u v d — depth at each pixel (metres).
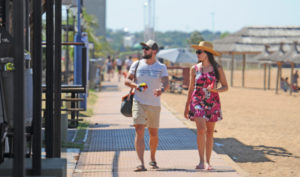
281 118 28.06
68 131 17.59
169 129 19.02
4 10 11.66
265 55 61.16
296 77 59.28
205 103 11.66
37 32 7.34
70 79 34.75
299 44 59.81
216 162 12.66
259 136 20.28
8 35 9.23
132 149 14.41
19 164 6.28
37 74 7.38
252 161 14.90
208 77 11.60
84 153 13.67
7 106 8.84
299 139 19.69
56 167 7.67
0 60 8.77
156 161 12.70
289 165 14.34
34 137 7.44
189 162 12.55
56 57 9.13
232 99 43.44
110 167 11.80
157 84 11.59
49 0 8.07
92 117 23.20
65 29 29.50
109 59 67.56
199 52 11.62
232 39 80.25
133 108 11.63
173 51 51.69
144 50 11.54
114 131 18.33
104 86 52.31
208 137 11.89
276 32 85.50
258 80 83.94
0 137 8.45
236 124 24.41
